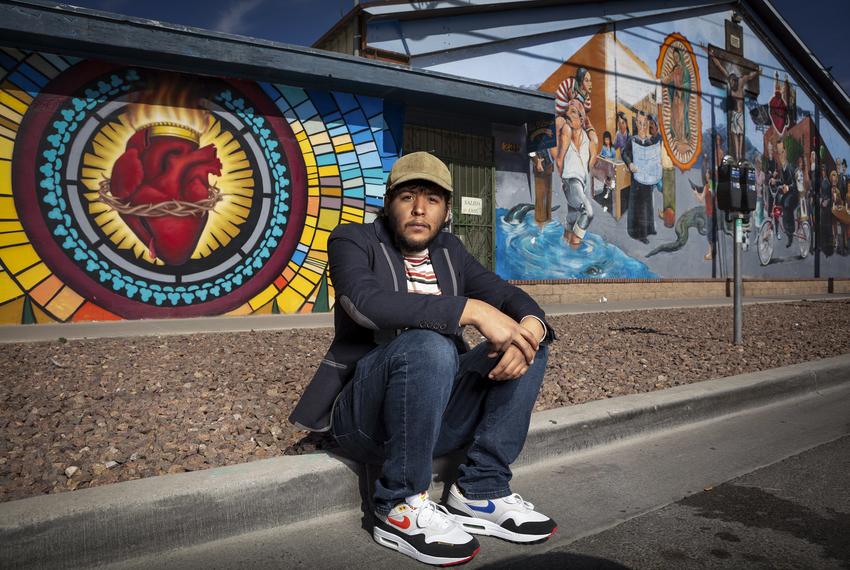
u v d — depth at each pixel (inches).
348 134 309.4
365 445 79.2
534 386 78.7
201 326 239.1
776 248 558.9
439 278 85.4
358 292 74.2
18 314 245.1
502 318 71.0
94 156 257.0
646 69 453.1
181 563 70.4
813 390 163.2
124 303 263.7
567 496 92.2
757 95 541.0
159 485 74.2
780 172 563.2
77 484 79.9
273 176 293.0
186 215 274.8
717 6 505.0
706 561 71.4
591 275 416.8
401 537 73.0
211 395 128.8
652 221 454.0
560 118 403.2
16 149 242.8
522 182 383.2
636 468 104.5
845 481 97.7
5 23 219.8
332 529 80.5
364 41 335.6
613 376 158.6
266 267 292.7
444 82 310.5
